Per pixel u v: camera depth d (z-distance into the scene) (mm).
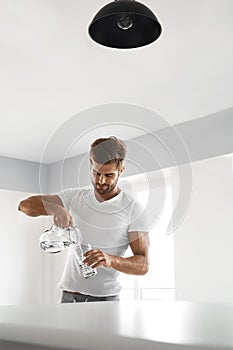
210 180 3879
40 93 3375
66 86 3262
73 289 1927
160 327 174
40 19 2375
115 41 1422
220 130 3771
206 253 3816
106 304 426
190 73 3062
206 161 3906
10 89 3297
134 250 1528
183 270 3945
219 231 3758
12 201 5137
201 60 2869
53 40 2602
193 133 3969
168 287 4391
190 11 2291
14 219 5121
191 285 3879
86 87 3285
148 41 1428
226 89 3330
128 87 3295
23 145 4590
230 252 3668
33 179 5164
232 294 3609
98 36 1406
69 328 174
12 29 2477
